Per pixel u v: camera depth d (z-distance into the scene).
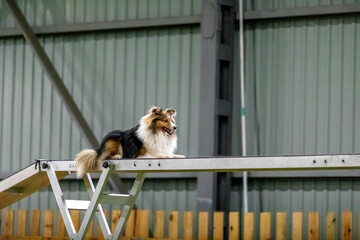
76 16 16.58
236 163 9.52
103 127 16.20
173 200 15.43
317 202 14.45
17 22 16.45
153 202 15.62
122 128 16.05
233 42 15.20
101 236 15.44
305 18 14.80
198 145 15.16
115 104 16.14
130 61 16.08
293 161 9.20
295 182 14.63
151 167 10.01
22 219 16.27
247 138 15.05
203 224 14.56
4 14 17.22
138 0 16.02
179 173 15.23
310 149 14.64
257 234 14.77
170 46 15.74
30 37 16.36
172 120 11.03
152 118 10.91
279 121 14.87
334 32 14.62
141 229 15.08
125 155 10.68
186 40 15.59
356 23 14.48
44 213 16.33
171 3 15.72
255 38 15.14
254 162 9.41
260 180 14.87
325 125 14.57
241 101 15.04
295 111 14.79
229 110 15.07
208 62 15.01
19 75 17.05
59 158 16.55
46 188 16.61
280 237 14.04
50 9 16.83
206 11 15.11
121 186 15.52
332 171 14.23
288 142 14.79
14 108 17.08
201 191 14.89
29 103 16.92
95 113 16.30
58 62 16.69
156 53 15.87
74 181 16.31
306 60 14.77
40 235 16.42
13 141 17.05
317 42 14.71
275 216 14.71
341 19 14.58
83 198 16.19
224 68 15.14
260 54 15.08
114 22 16.06
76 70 16.53
